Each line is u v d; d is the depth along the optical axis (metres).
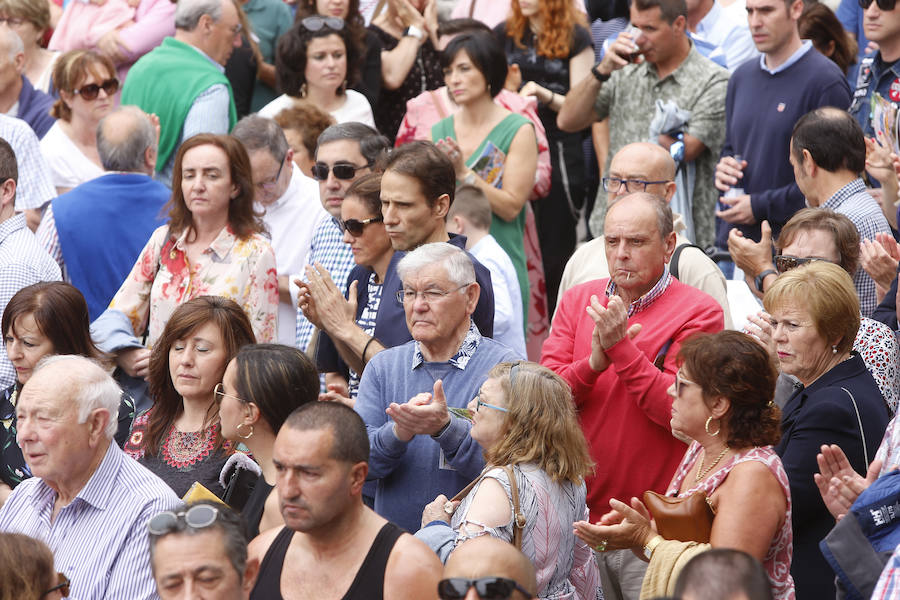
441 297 17.55
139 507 16.31
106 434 16.53
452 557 12.45
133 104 29.17
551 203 31.62
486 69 27.86
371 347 19.72
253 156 24.47
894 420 15.80
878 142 25.53
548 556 15.50
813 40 29.42
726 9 32.84
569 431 15.88
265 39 34.19
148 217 24.66
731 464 14.98
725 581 10.55
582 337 19.02
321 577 13.86
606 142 30.98
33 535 16.66
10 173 23.03
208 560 12.69
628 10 34.03
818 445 16.45
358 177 23.03
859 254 20.78
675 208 26.89
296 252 25.09
